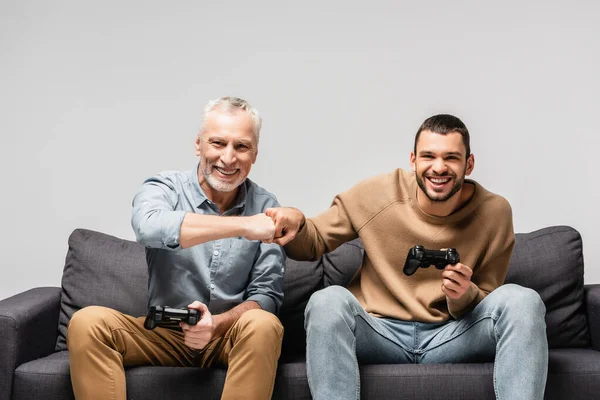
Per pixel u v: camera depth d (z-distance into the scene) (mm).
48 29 3609
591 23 3479
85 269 2879
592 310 2832
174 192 2617
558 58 3488
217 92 3590
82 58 3611
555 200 3508
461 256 2600
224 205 2658
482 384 2395
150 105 3602
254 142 2559
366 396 2406
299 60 3568
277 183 3590
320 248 2693
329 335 2334
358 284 2748
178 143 3602
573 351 2744
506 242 2639
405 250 2623
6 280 3666
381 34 3545
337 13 3561
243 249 2604
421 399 2398
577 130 3492
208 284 2578
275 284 2621
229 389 2311
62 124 3621
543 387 2309
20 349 2531
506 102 3506
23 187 3643
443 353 2521
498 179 3518
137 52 3600
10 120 3629
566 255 2887
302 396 2424
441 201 2537
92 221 3625
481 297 2516
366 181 2723
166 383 2404
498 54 3506
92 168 3623
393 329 2586
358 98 3561
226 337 2445
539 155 3504
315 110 3570
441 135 2506
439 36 3529
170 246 2398
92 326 2328
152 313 2287
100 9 3607
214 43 3588
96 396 2318
